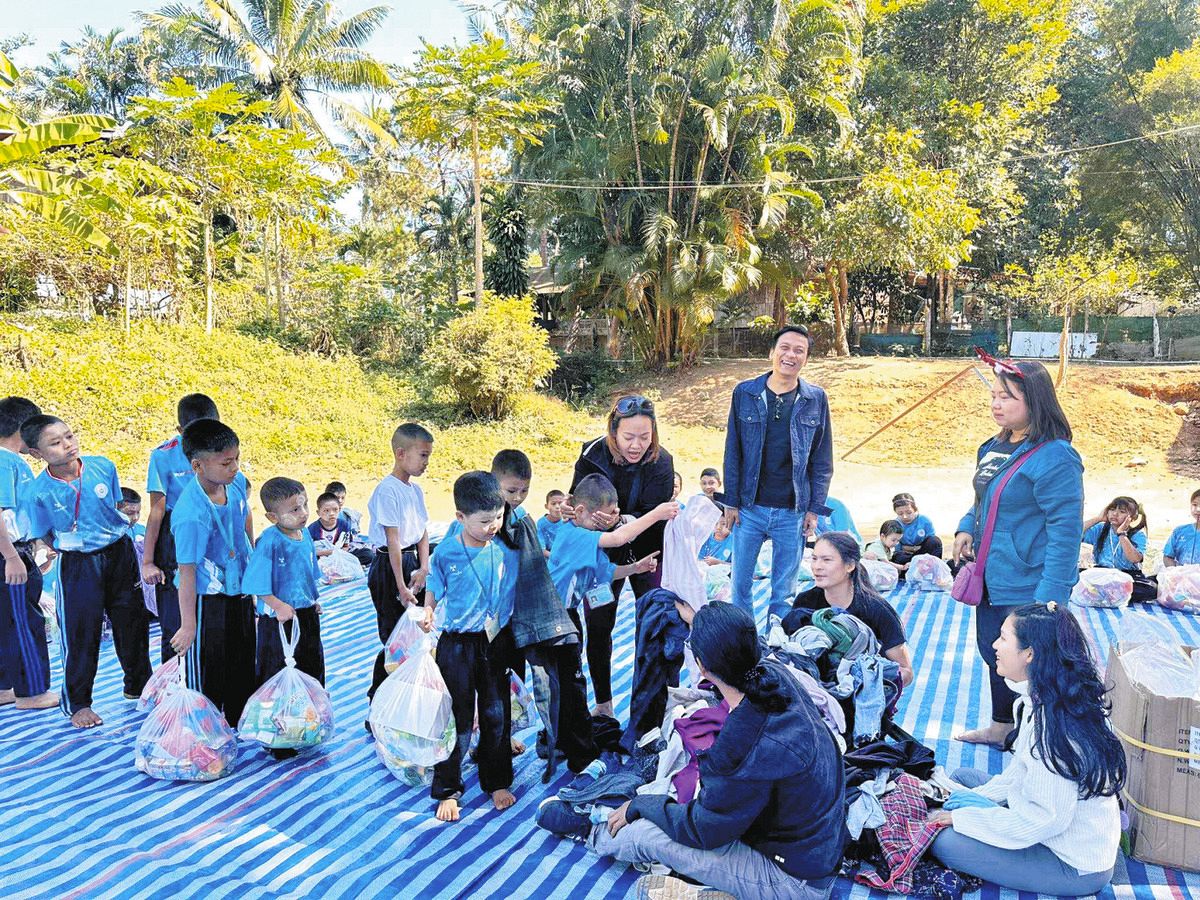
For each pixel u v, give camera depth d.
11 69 9.53
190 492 4.43
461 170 34.06
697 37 24.75
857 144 25.80
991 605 4.40
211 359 22.91
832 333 30.81
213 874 3.26
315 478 17.92
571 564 4.40
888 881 3.22
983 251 30.95
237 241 26.86
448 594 4.02
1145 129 24.47
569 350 29.86
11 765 4.46
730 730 2.94
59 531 4.99
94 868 3.28
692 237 25.19
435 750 3.99
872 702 3.81
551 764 4.14
